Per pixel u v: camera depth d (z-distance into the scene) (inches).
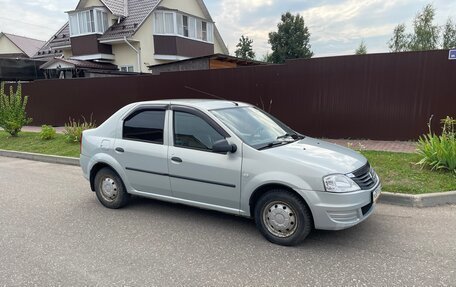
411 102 341.7
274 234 156.0
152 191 192.7
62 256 149.6
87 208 213.2
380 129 358.6
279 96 400.2
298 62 384.2
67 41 1007.0
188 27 1008.2
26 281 130.0
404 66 339.3
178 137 181.0
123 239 166.1
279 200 152.4
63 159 362.9
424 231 164.9
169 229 177.2
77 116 572.7
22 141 462.3
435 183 215.5
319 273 131.4
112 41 888.3
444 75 326.3
